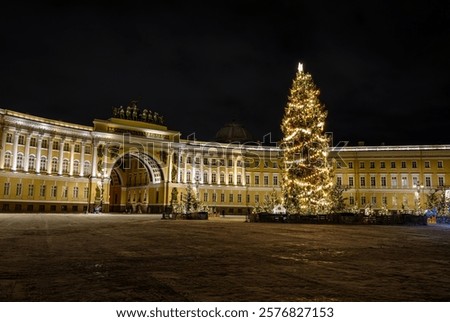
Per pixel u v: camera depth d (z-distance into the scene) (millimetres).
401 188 91625
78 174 78250
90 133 79812
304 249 15984
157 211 89938
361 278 9703
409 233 26812
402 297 7832
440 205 53188
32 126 72250
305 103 41219
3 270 10469
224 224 37219
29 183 71062
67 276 9734
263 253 14562
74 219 44312
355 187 93812
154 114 91250
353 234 25047
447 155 90062
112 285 8750
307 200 40500
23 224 31625
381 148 93938
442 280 9523
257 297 7785
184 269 10867
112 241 18750
